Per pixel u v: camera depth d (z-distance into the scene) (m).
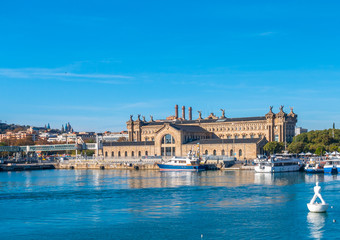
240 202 142.50
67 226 113.56
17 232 108.44
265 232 106.12
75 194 166.00
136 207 136.88
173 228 110.38
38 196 162.12
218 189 173.50
